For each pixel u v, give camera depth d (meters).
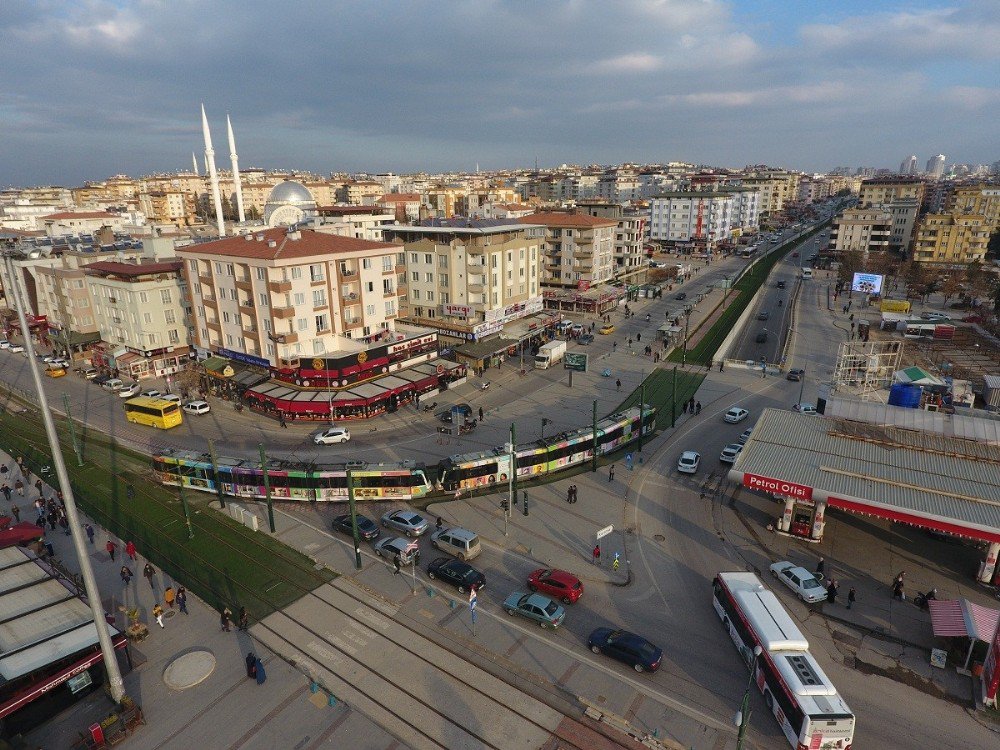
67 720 28.98
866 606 37.06
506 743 27.52
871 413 51.03
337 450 59.19
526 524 46.66
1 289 109.69
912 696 30.28
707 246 191.50
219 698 30.19
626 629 35.00
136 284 77.75
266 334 68.25
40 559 37.56
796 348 97.69
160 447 60.81
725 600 34.88
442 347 89.50
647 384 79.50
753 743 27.31
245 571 40.81
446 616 36.22
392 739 27.78
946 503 39.50
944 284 134.88
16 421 68.06
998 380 72.25
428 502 50.06
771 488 43.00
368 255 73.88
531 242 98.56
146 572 39.56
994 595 38.19
